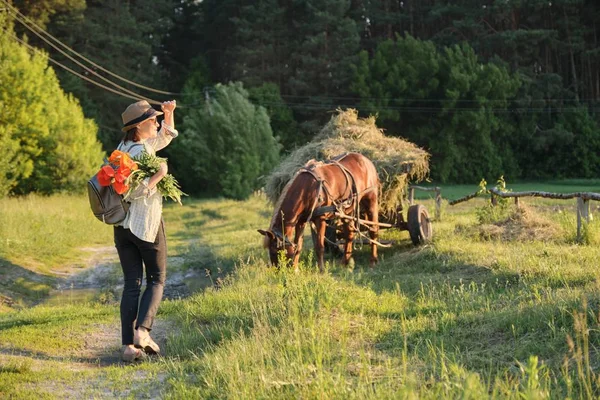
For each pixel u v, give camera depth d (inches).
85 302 448.5
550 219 515.8
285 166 494.6
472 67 2384.4
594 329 218.5
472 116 2300.7
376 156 489.1
